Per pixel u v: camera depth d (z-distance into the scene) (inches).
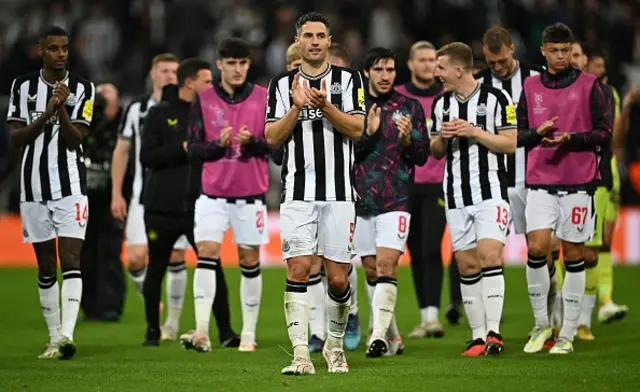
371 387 894.4
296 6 2834.6
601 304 1412.4
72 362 1108.5
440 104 1149.1
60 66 1130.0
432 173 1348.4
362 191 1136.2
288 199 960.9
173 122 1244.5
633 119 2461.9
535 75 1164.5
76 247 1147.9
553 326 1270.9
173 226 1244.5
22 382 948.0
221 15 2861.7
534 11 2684.5
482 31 2669.8
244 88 1219.9
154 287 1258.0
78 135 1123.9
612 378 938.7
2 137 2517.2
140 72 2822.3
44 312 1163.9
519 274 2006.6
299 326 973.2
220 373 997.8
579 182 1130.7
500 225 1122.0
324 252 971.3
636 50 2741.1
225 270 2091.5
